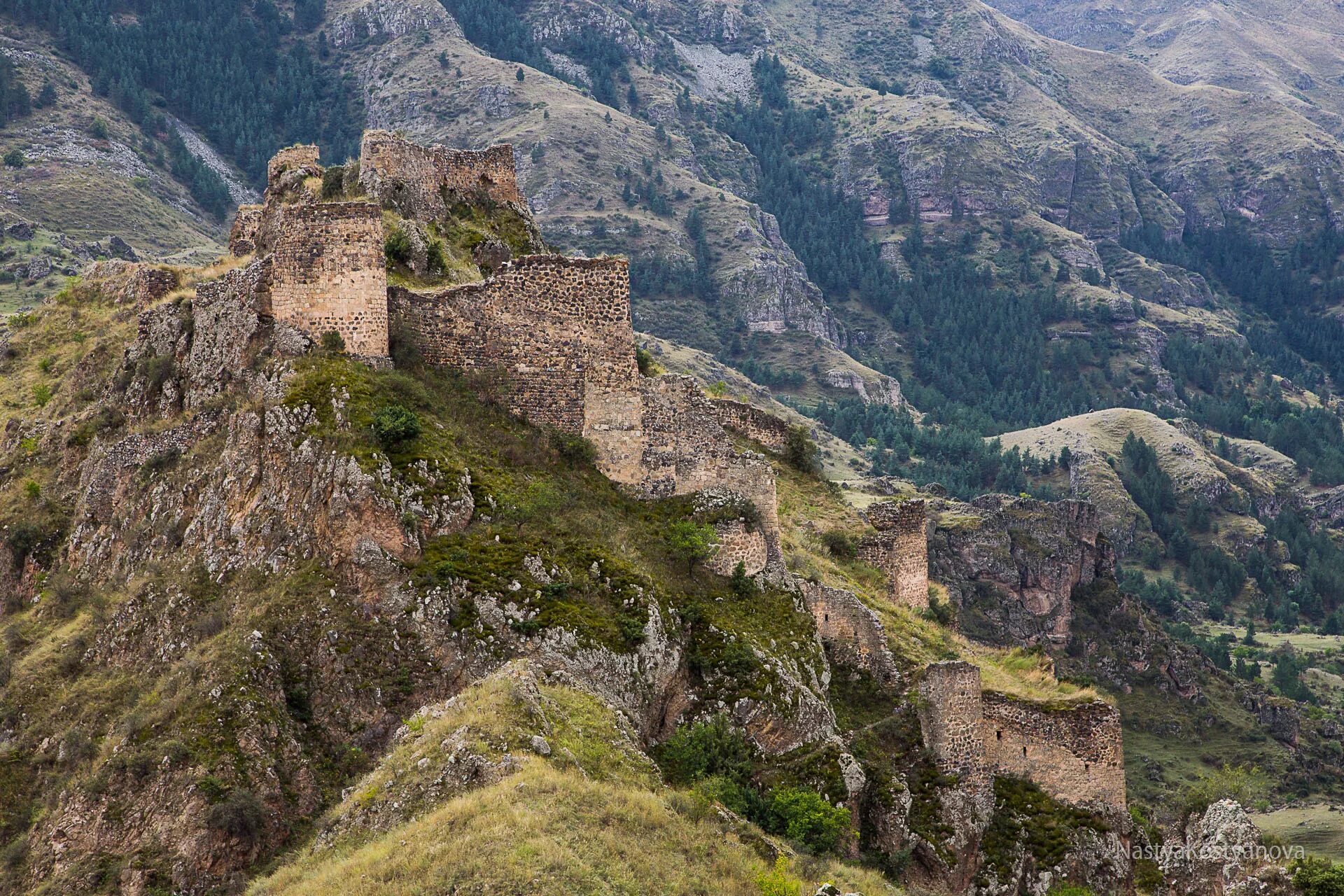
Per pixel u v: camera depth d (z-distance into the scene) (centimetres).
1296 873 5981
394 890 4047
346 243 6131
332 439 5731
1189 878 6381
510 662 5238
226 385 6412
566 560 5728
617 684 5447
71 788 5147
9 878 4975
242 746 5044
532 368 6462
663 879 4341
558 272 6550
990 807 6353
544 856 4156
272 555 5628
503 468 6056
